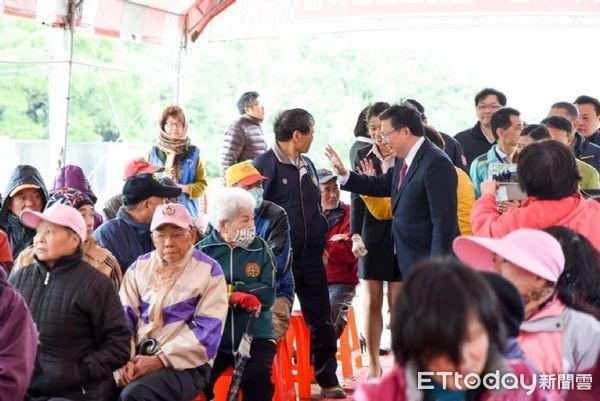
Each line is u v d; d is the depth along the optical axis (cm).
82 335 485
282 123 712
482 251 363
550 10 1109
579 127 916
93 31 896
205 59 2183
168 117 867
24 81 2119
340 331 782
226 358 589
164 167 859
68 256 485
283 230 655
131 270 550
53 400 472
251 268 592
